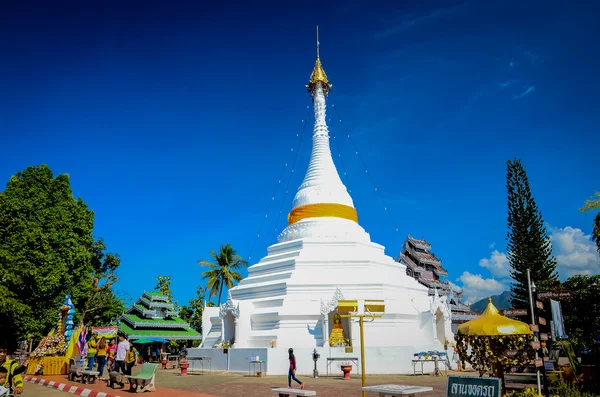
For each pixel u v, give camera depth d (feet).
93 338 102.78
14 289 141.69
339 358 100.68
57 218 153.07
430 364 107.24
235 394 70.44
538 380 46.75
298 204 149.07
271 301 120.26
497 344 49.08
